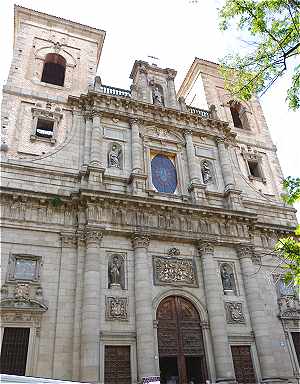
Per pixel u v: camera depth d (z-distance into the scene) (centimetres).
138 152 3022
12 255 2262
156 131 3297
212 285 2598
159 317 2445
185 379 2302
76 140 2956
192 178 3120
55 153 2820
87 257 2344
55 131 2947
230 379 2291
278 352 2578
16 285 2180
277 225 3170
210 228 2848
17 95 3022
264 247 3053
